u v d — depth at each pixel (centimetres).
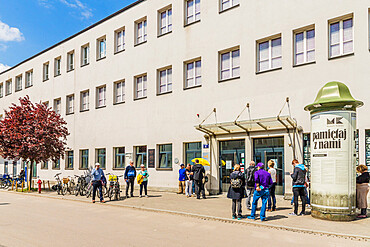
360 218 1048
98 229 924
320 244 759
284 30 1498
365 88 1256
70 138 2728
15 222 1034
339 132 1016
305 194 1118
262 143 1552
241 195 1054
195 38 1855
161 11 2094
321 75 1372
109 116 2377
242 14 1653
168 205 1379
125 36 2302
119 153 2295
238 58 1684
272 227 953
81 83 2664
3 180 2670
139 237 821
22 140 2214
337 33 1366
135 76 2214
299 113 1420
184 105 1877
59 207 1414
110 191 1658
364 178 1062
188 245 743
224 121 1678
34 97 3250
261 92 1551
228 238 814
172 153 1914
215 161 1711
